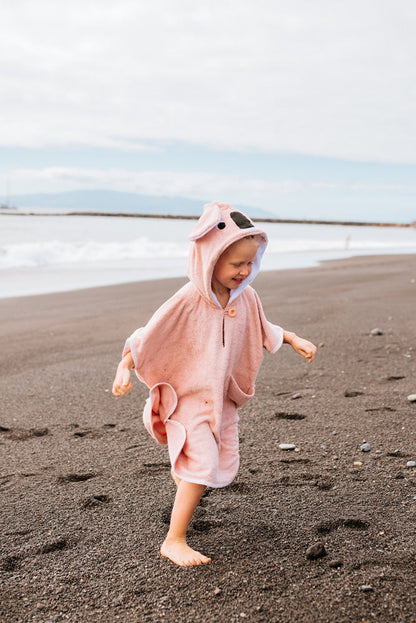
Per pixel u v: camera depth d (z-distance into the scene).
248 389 2.65
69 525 2.52
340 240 37.81
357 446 3.32
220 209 2.37
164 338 2.42
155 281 12.66
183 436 2.34
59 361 5.60
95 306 9.08
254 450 3.30
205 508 2.64
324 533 2.40
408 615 1.86
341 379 4.75
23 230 31.34
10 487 2.91
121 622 1.87
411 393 4.28
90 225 44.41
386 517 2.51
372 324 7.00
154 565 2.20
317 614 1.88
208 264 2.28
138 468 3.12
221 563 2.20
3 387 4.73
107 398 4.44
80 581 2.11
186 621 1.87
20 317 8.05
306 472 3.00
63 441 3.56
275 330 2.62
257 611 1.91
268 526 2.46
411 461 3.08
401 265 16.78
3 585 2.08
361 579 2.06
